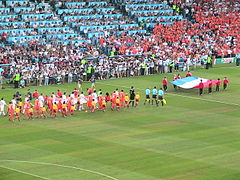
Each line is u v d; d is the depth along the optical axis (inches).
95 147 3265.3
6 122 3816.4
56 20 6205.7
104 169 2896.2
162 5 7076.8
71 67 5270.7
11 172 2839.6
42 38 5836.6
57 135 3511.3
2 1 6225.4
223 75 5679.1
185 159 3068.4
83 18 6402.6
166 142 3380.9
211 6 7258.9
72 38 6003.9
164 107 4311.0
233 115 4092.0
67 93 4697.3
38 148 3235.7
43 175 2802.7
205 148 3270.2
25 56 5359.3
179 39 6466.5
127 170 2883.9
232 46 6594.5
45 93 4672.7
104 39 6087.6
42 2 6441.9
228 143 3376.0
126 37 6235.2
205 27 6860.2
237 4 7401.6
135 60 5669.3
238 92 4911.4
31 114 3900.1
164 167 2935.5
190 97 4680.1
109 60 5605.3
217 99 4623.5
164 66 5718.5
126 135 3526.1
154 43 6225.4
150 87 5029.5
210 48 6427.2
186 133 3585.1
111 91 4817.9
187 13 7057.1
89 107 4244.6
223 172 2876.5
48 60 5398.6
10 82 5029.5
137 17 6697.8
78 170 2876.5
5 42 5674.2
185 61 5846.5
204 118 3988.7
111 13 6628.9
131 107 4293.8
